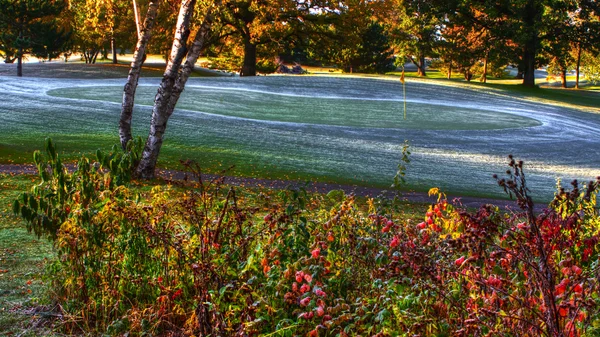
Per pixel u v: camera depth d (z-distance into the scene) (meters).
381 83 55.00
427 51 65.31
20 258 7.02
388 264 4.19
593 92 70.44
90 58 78.62
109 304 5.06
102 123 24.97
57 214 5.39
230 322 4.11
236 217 4.73
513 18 56.00
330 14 52.28
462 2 55.97
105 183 5.72
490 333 3.33
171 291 4.82
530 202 3.20
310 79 55.12
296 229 4.68
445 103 45.41
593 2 55.22
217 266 4.40
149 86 42.56
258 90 45.53
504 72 96.62
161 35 62.84
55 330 4.94
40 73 59.03
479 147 27.12
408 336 3.66
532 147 28.28
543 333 3.14
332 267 4.59
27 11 53.94
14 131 21.59
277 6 48.22
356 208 5.25
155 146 14.73
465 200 15.71
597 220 5.78
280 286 4.14
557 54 57.47
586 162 25.16
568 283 3.48
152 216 5.24
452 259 4.61
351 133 28.25
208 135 23.78
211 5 15.05
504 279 3.64
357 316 3.92
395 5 57.78
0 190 12.22
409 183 17.72
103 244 5.28
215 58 76.19
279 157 20.33
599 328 3.32
